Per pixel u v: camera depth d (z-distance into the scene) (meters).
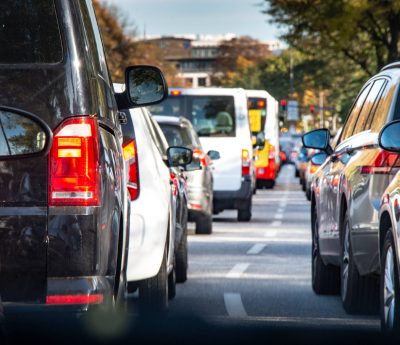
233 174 43.69
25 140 10.19
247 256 29.48
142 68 13.86
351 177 17.25
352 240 16.91
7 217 10.15
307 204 61.56
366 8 75.25
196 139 36.22
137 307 18.56
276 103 94.69
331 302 20.20
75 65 10.38
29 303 10.14
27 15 10.41
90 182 10.29
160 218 16.67
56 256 10.20
